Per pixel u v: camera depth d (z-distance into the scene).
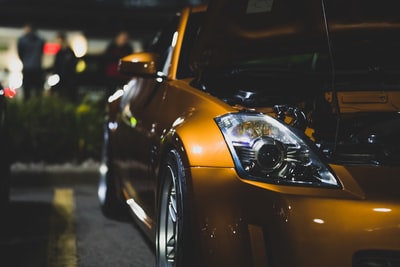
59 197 7.12
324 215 2.89
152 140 4.09
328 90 3.67
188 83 4.13
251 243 2.97
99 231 5.52
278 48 4.27
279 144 3.13
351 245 2.87
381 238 2.86
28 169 8.03
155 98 4.44
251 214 2.99
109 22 20.75
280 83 4.11
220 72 4.32
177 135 3.43
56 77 13.95
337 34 4.11
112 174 5.86
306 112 3.51
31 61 14.61
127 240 5.22
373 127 3.34
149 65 4.48
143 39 21.06
